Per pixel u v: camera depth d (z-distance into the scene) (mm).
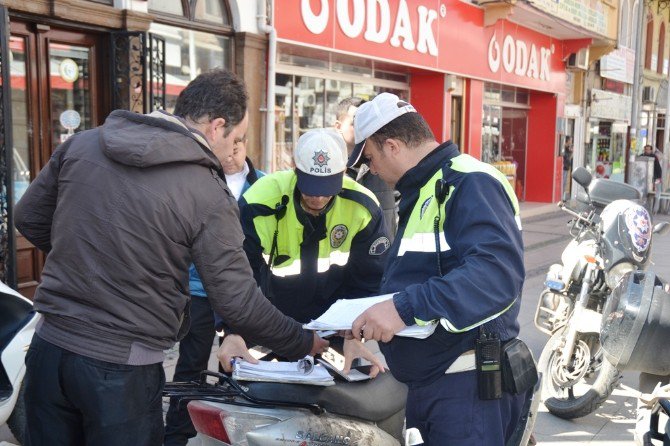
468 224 1970
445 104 12117
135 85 6277
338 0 9062
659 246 11266
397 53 10484
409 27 10688
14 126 5645
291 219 2789
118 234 1812
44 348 1880
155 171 1844
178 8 7051
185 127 1907
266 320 2027
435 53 11500
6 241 5215
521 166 17469
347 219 2846
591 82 19484
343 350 2449
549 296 4570
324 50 9055
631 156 16797
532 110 17219
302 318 3020
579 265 4215
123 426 1843
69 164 1925
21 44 5625
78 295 1844
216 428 2086
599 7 17062
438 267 2055
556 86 16953
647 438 2451
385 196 4434
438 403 2141
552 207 16266
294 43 8398
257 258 2859
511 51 14359
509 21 14117
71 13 5688
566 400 4086
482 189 2004
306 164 2576
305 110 9445
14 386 3422
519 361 2111
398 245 2199
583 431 3934
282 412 2143
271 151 8094
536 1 13461
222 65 7656
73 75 6090
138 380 1860
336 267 2934
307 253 2848
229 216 1934
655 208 16938
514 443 2316
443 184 2064
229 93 2062
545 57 16188
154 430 1930
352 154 2273
